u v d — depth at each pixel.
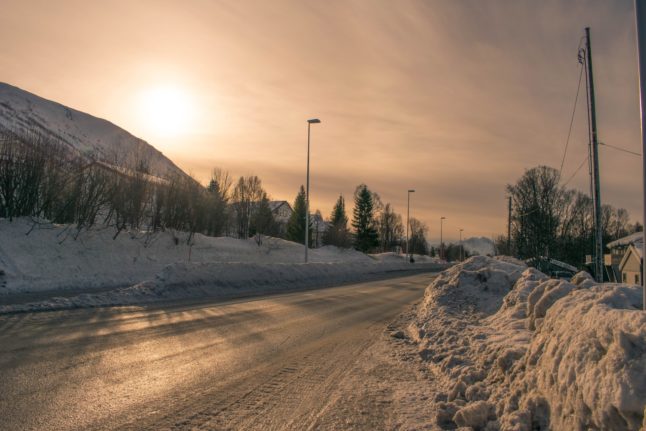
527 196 57.94
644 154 4.14
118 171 27.94
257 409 4.90
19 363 6.19
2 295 14.74
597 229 16.41
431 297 12.78
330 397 5.40
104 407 4.75
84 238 24.09
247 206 50.12
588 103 16.97
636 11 4.35
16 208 22.38
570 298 4.61
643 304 3.91
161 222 32.22
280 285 22.88
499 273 12.02
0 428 4.07
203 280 17.84
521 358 4.74
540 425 3.61
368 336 9.99
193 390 5.48
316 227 80.69
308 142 33.12
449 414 4.54
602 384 2.93
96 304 12.61
